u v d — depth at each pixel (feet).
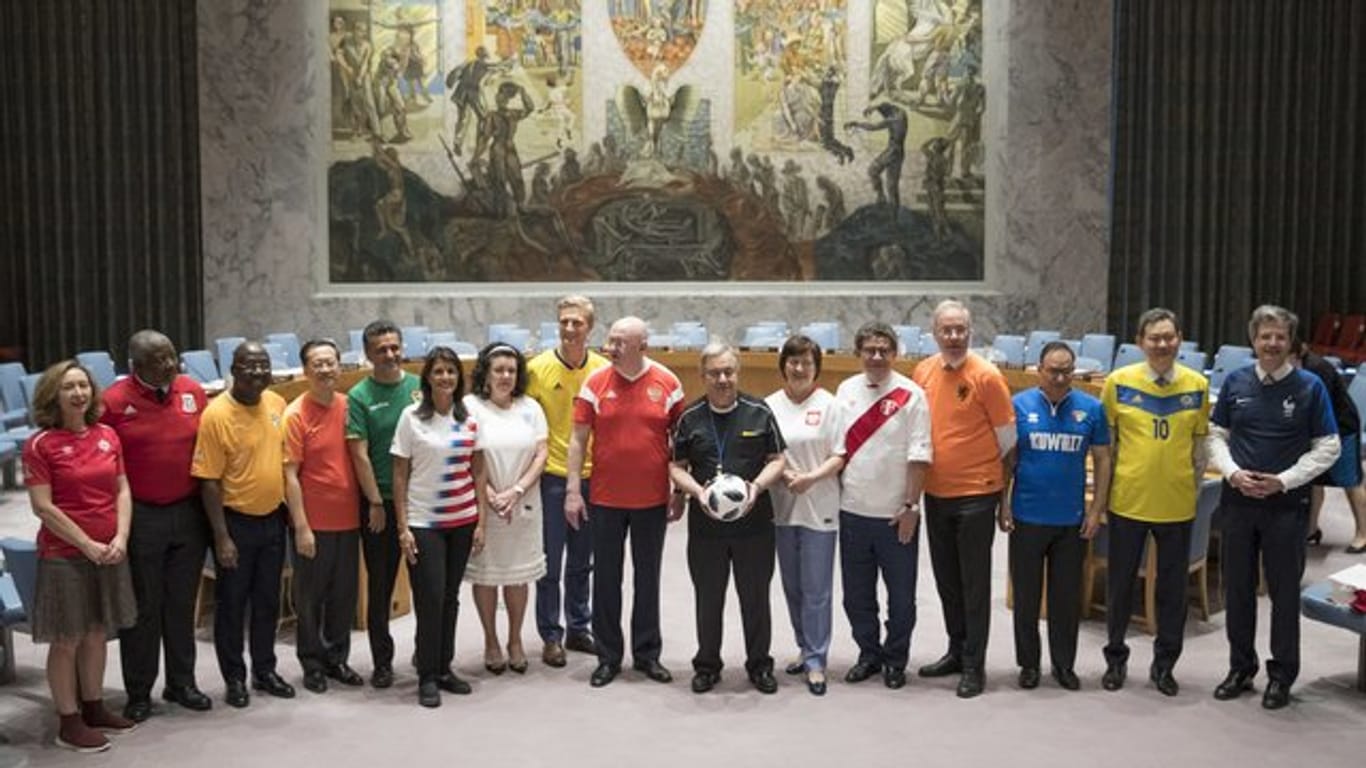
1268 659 22.27
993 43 55.06
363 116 53.47
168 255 53.06
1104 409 21.80
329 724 20.51
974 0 55.01
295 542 21.56
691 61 54.70
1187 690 21.97
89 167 52.47
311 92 52.75
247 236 52.85
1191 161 56.29
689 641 24.64
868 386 21.91
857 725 20.42
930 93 55.26
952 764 18.94
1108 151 55.36
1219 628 25.35
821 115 55.11
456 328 53.93
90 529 19.03
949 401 21.85
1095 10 54.75
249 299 53.01
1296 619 21.06
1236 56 56.08
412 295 53.83
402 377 22.36
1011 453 21.93
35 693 21.85
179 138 52.60
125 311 53.16
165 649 21.03
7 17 51.72
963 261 55.98
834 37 54.90
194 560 20.85
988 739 19.85
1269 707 21.06
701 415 21.67
